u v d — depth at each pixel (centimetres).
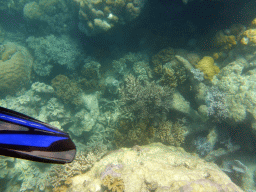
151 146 619
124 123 721
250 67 706
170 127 738
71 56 977
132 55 941
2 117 82
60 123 855
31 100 898
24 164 707
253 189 596
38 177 702
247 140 668
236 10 809
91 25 841
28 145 77
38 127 88
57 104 841
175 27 946
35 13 1074
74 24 1049
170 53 870
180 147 711
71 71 996
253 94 618
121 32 952
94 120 859
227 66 738
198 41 913
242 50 727
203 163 520
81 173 559
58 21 1070
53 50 974
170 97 753
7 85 909
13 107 844
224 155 703
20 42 1312
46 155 78
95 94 899
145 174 464
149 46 984
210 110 689
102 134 870
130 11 796
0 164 595
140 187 441
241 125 655
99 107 907
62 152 82
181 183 415
